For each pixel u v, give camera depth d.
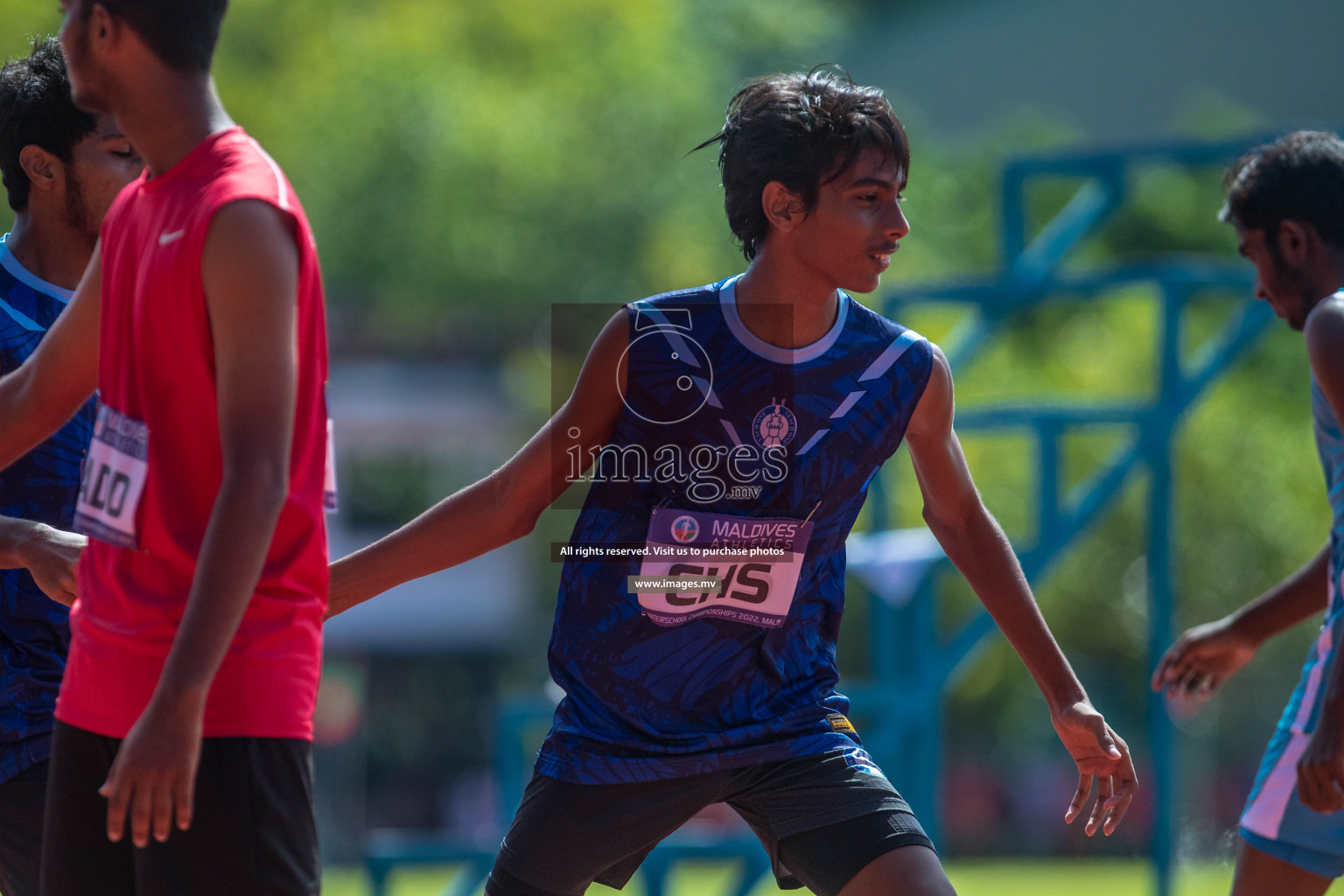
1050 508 20.38
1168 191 80.69
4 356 9.68
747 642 9.09
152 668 7.34
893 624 20.55
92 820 7.70
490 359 90.12
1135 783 9.40
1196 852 47.16
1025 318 69.50
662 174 68.69
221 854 7.30
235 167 7.30
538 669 79.62
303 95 69.12
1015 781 70.06
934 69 117.56
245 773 7.29
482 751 89.81
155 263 7.27
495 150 66.25
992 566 9.81
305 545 7.51
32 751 9.54
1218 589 66.44
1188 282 20.77
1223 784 68.19
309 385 7.48
